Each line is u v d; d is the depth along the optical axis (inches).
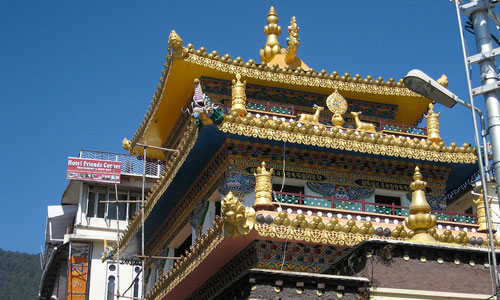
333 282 609.6
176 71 924.6
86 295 1642.5
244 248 716.7
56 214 1843.0
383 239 684.7
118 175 1742.1
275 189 815.7
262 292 595.2
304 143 793.6
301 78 940.0
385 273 622.5
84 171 1720.0
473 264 646.5
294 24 1022.4
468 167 885.2
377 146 824.9
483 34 552.4
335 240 706.2
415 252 637.3
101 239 1681.8
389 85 973.2
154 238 1090.1
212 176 848.9
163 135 1126.4
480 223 799.7
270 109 886.4
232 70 917.2
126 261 1210.0
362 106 988.6
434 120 906.7
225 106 928.9
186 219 937.5
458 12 564.4
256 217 685.3
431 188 886.4
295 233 694.5
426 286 625.6
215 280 797.2
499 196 512.4
